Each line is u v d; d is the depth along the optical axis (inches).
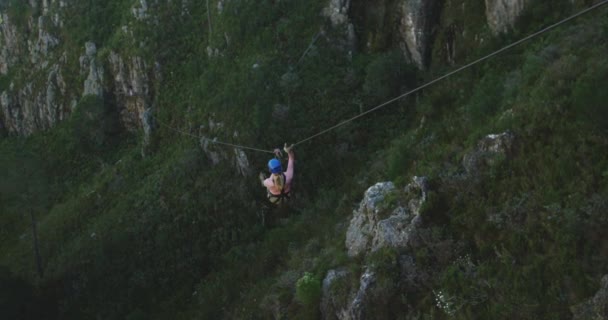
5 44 3388.3
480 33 1845.5
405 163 1339.8
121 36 2691.9
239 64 2251.5
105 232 2123.5
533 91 1013.8
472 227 788.0
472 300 682.8
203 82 2304.4
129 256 2004.2
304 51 2176.4
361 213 1053.8
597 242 642.2
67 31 3021.7
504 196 790.5
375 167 1672.0
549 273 647.1
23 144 3117.6
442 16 1989.4
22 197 2204.7
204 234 1983.3
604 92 758.5
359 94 2032.5
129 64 2613.2
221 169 2082.9
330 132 1983.3
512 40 1683.1
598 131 765.9
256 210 1942.7
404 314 754.8
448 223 833.5
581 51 1100.5
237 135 2060.8
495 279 683.4
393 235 871.7
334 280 922.7
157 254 1977.1
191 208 2034.9
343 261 992.2
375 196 1032.8
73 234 2315.5
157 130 2458.2
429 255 797.2
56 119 3031.5
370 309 784.3
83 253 2098.9
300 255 1396.4
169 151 2362.2
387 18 2112.5
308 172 1934.1
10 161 2234.3
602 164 714.8
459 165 914.1
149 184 2228.1
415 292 774.5
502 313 639.1
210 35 2426.2
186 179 2128.4
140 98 2603.3
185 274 1907.0
